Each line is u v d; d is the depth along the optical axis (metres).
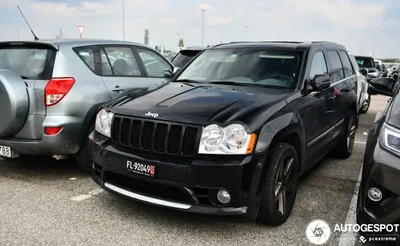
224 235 3.32
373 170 2.81
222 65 4.62
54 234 3.28
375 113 11.28
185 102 3.53
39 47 4.59
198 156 3.09
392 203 2.70
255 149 3.11
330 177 4.97
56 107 4.30
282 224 3.55
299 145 3.83
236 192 3.02
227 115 3.21
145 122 3.31
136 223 3.51
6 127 4.27
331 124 4.86
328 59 5.11
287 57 4.41
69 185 4.47
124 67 5.39
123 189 3.45
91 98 4.59
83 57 4.75
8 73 4.25
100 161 3.55
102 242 3.16
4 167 5.14
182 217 3.65
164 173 3.12
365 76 10.91
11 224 3.45
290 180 3.65
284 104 3.63
